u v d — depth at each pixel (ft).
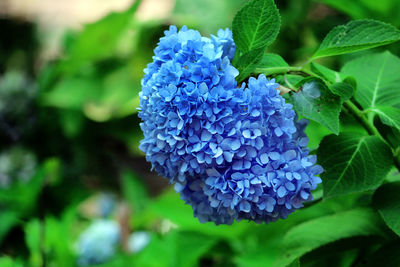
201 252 3.84
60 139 7.36
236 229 4.12
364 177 2.47
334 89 2.41
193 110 2.27
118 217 5.00
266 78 2.41
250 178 2.29
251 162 2.31
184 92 2.29
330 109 2.33
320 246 2.73
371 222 2.78
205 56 2.28
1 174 6.43
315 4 6.38
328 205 3.48
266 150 2.31
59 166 6.87
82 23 7.23
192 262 3.91
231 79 2.28
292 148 2.34
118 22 7.22
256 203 2.32
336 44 2.44
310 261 2.86
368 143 2.52
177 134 2.28
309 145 3.18
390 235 2.73
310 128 3.36
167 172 2.43
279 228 4.03
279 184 2.29
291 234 2.85
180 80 2.29
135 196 6.73
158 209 4.38
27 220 4.85
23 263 4.09
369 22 2.41
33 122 7.00
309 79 2.36
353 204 3.06
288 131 2.31
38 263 4.27
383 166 2.48
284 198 2.32
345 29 2.43
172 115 2.28
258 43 2.42
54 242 4.35
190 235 3.95
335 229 2.79
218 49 2.32
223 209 2.39
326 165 2.51
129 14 7.14
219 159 2.28
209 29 7.38
